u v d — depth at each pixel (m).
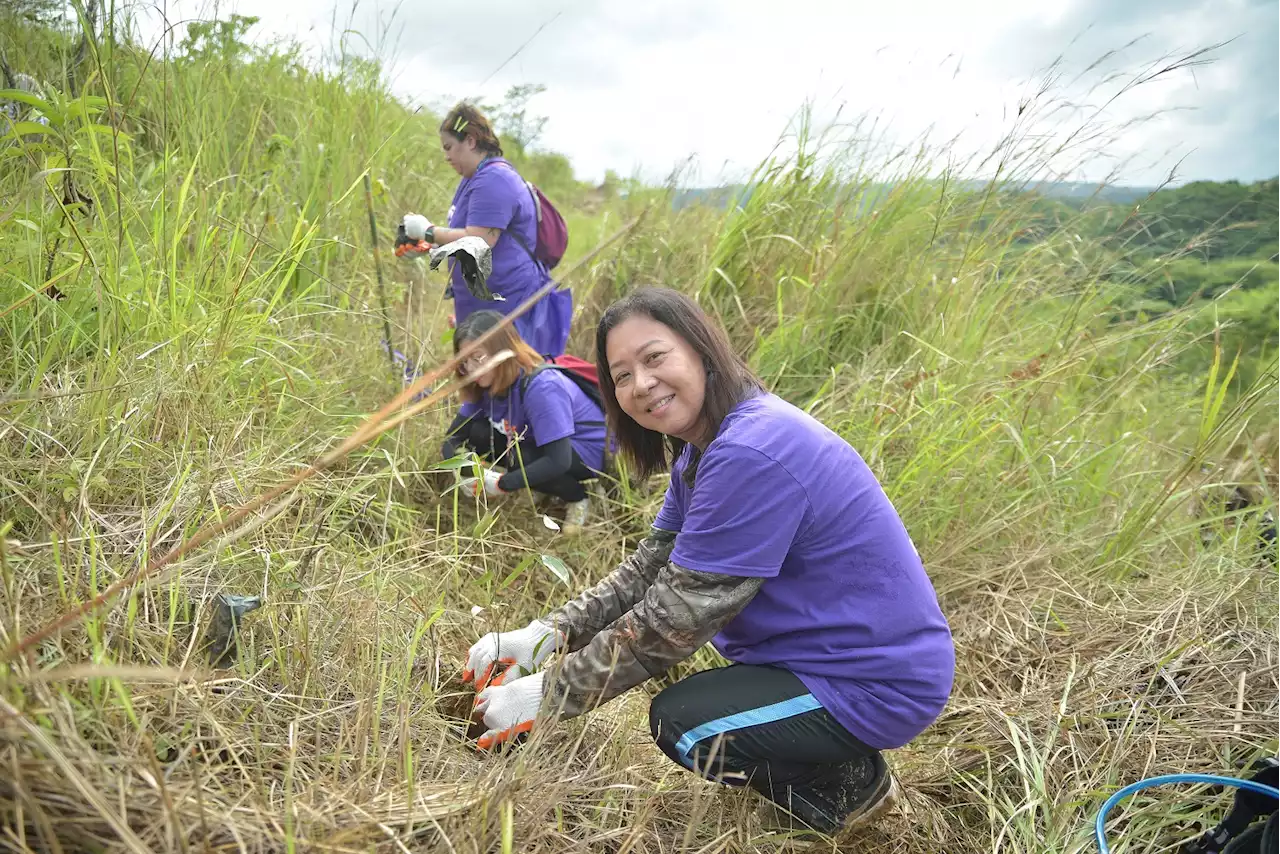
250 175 3.94
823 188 4.76
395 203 4.96
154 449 2.22
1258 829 1.82
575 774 1.92
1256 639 2.72
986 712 2.51
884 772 2.09
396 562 2.55
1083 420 3.90
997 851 2.10
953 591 3.13
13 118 2.79
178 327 2.47
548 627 2.19
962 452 3.25
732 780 2.04
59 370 2.37
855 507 1.87
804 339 4.20
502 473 3.13
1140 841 2.12
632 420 2.15
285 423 2.77
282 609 2.00
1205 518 3.61
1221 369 4.18
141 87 3.60
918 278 4.46
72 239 2.49
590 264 4.83
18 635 1.44
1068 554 3.28
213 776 1.48
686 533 1.86
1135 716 2.42
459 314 3.88
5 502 1.94
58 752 1.17
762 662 1.98
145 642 1.71
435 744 1.93
